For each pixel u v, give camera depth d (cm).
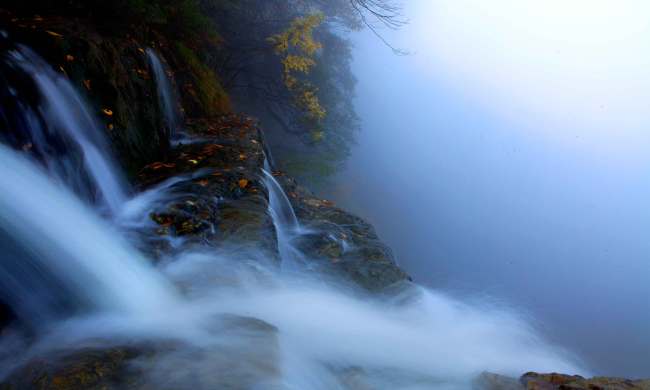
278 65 1642
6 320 269
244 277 375
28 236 305
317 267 494
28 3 540
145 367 229
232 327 275
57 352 242
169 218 435
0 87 372
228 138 745
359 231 618
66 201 374
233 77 1524
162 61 744
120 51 565
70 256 320
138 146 562
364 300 446
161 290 335
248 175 571
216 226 447
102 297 310
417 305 461
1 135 361
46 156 396
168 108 720
